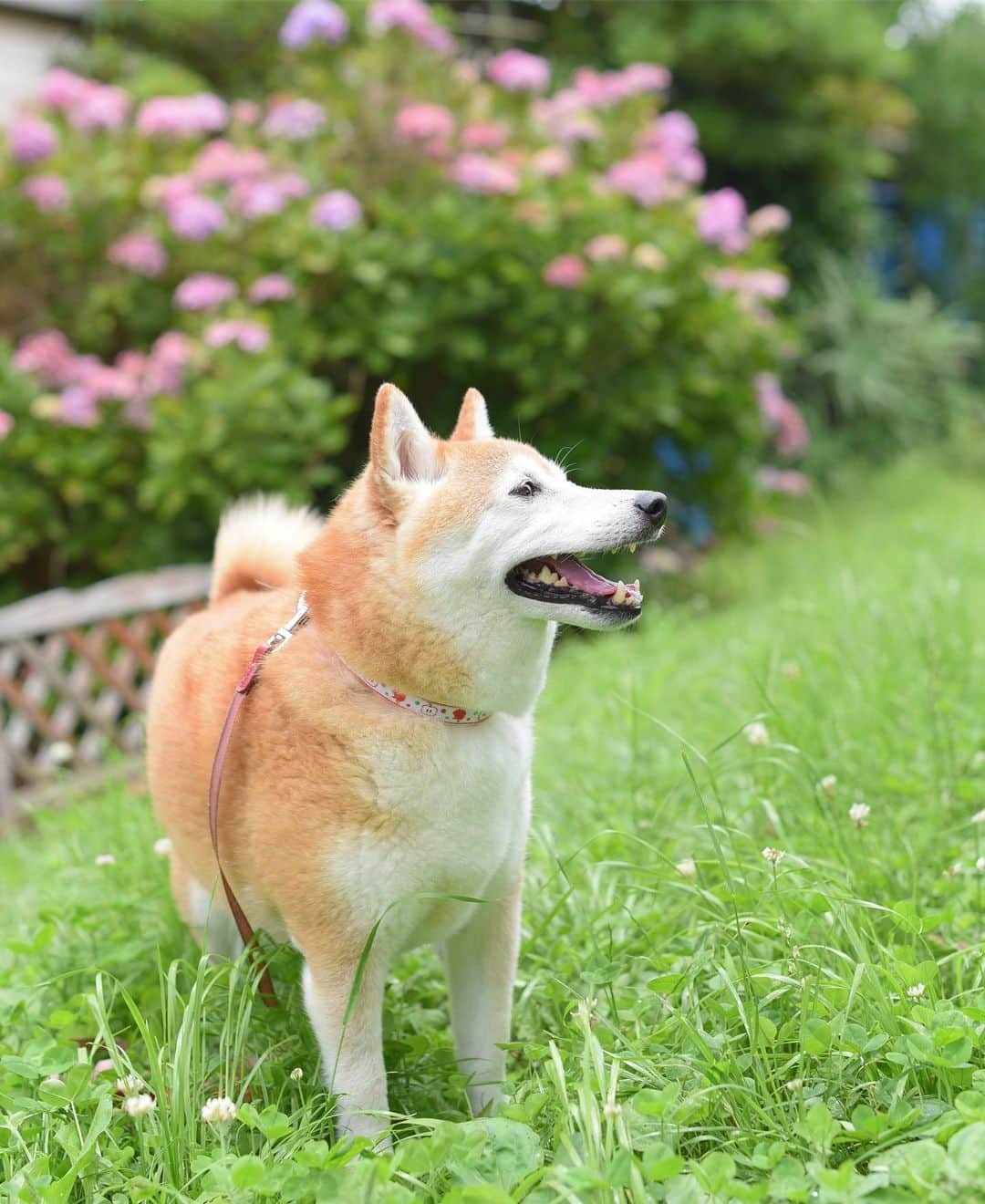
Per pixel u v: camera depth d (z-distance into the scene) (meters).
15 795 3.12
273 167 3.95
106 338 4.12
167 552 3.79
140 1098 1.84
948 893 2.11
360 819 1.92
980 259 8.51
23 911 2.41
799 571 4.22
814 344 6.85
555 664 3.40
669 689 2.76
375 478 1.95
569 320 4.01
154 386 3.62
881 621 2.71
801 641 2.70
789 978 1.92
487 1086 2.00
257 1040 2.04
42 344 3.73
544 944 2.14
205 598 3.54
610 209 4.14
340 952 1.93
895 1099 1.81
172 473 3.55
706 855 2.23
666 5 6.10
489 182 3.92
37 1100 1.93
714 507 4.61
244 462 3.60
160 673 2.16
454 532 1.93
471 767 1.93
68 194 3.93
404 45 4.21
